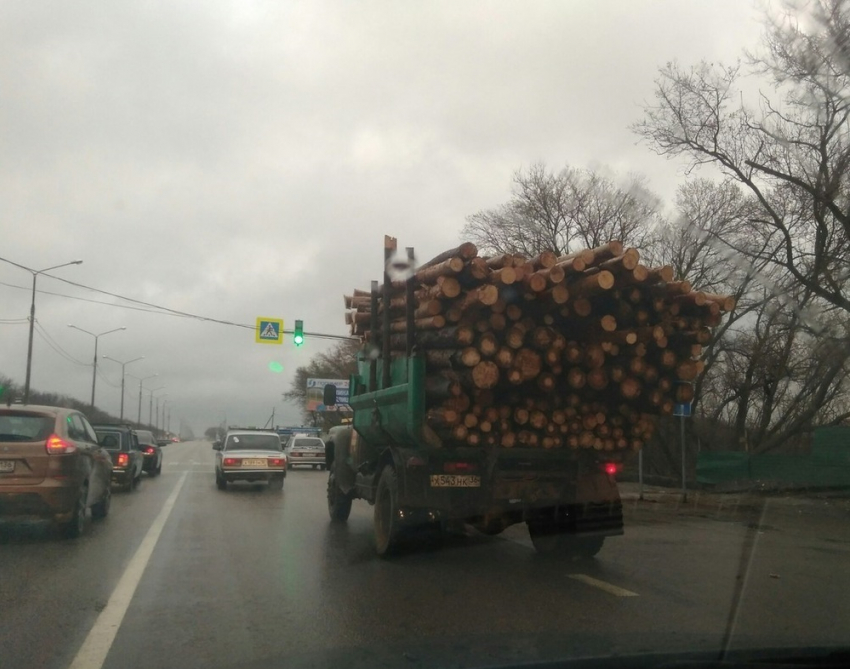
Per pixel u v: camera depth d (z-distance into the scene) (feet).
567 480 31.30
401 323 31.78
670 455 83.05
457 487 30.12
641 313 28.89
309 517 46.78
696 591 25.82
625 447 30.91
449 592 25.49
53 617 22.12
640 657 16.99
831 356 63.10
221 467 69.67
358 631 20.59
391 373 32.94
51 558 31.63
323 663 17.56
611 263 26.99
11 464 34.40
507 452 30.27
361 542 36.32
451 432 28.37
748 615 22.31
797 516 50.39
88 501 39.27
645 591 25.80
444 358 28.32
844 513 51.42
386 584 26.76
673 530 43.19
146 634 20.42
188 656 18.48
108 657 18.43
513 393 29.07
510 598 24.59
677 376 30.01
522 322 27.86
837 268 58.90
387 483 31.81
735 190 75.15
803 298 63.21
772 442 72.54
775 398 78.69
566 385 29.55
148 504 54.54
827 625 21.09
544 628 20.70
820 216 57.82
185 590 25.70
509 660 17.04
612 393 30.17
